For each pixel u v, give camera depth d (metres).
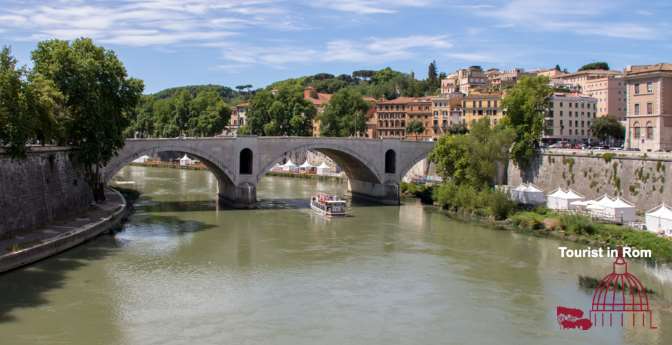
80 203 79.06
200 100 198.50
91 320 42.97
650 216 67.88
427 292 51.19
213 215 87.88
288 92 167.38
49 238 59.38
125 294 48.88
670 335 42.16
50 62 76.25
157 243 66.81
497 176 108.31
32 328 41.09
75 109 77.25
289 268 58.16
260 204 101.44
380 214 92.44
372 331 42.47
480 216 87.44
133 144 88.75
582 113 162.38
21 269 53.31
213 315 44.94
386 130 192.75
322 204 90.94
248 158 98.88
